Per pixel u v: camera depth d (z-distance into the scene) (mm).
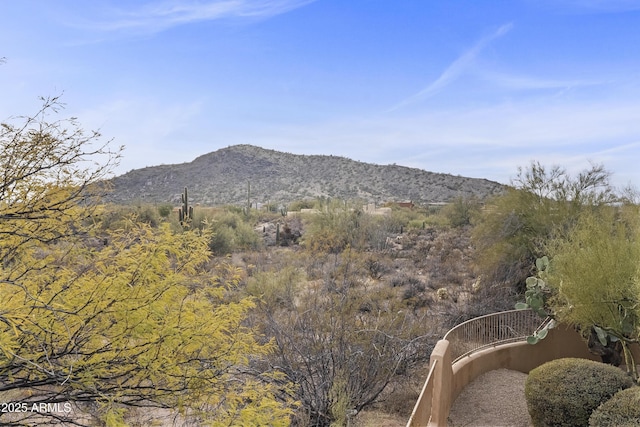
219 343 4836
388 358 7957
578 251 8984
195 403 4434
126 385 4277
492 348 10188
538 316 10891
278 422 4500
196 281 4938
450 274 18656
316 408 7004
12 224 3932
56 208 3984
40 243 4211
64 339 3992
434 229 36469
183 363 4324
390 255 24125
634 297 7918
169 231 4570
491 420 7875
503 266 15555
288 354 7246
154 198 114000
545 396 7082
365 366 7719
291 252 21766
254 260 19594
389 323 8789
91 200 4246
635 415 5977
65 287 4047
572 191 16266
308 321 8055
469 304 13406
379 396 8336
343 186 129375
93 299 3965
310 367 7434
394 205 56312
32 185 3973
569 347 10906
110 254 4453
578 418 6801
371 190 126000
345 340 7715
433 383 7309
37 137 3752
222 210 42344
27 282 4035
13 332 3869
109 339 4109
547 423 7078
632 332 8398
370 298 10195
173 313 4363
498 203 17047
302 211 45000
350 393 7301
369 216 30516
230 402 4605
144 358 3963
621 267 8289
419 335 9492
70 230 4191
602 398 6809
